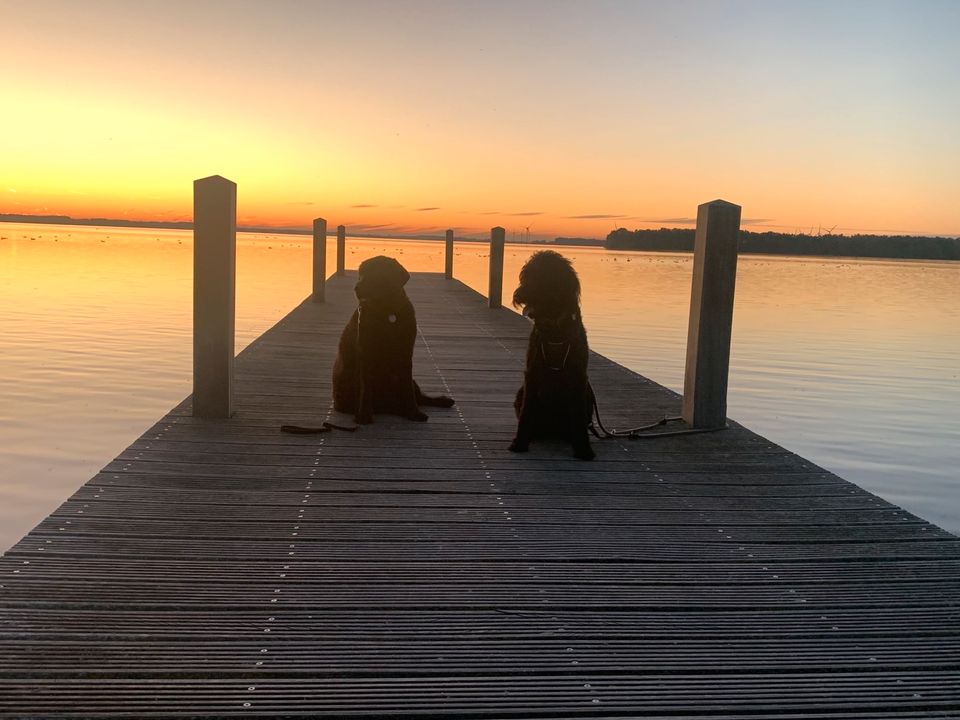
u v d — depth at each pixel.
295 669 1.88
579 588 2.40
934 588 2.46
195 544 2.62
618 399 5.41
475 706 1.77
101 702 1.72
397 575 2.45
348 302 11.27
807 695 1.85
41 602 2.16
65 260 27.69
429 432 4.29
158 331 10.85
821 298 21.67
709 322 4.41
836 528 2.98
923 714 1.78
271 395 5.05
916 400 7.88
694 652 2.03
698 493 3.37
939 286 29.75
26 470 4.81
